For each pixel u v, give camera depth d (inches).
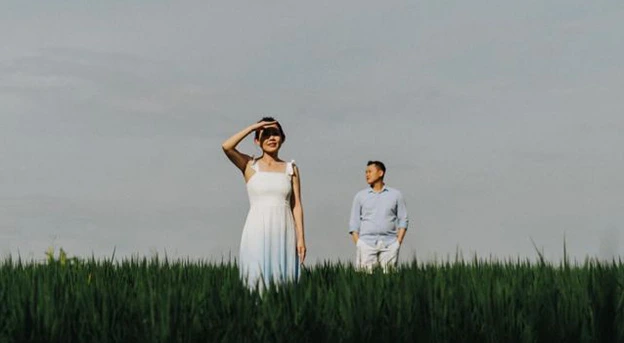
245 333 256.2
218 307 267.7
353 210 494.9
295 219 347.9
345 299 270.4
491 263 376.2
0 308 277.4
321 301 275.4
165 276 353.4
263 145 343.3
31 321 261.3
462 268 342.3
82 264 400.2
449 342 258.4
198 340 256.8
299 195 348.5
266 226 337.7
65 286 300.5
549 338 253.9
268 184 339.6
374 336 252.7
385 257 486.6
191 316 259.9
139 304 272.5
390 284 302.7
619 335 253.6
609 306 255.1
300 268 346.6
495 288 282.0
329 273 357.4
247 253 339.9
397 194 486.3
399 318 258.8
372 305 263.7
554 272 331.6
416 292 271.9
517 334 257.9
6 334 262.5
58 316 266.1
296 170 347.6
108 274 383.2
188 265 401.4
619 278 292.7
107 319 261.7
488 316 260.5
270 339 253.6
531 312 262.7
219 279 344.8
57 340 259.9
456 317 263.6
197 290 295.4
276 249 337.7
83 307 270.8
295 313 261.4
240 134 336.2
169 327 252.8
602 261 291.1
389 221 485.7
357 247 492.1
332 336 254.4
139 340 256.5
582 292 273.1
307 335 254.8
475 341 260.4
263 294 279.3
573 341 254.5
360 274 341.1
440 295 279.1
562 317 259.1
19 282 317.1
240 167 345.4
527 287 299.6
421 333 255.1
